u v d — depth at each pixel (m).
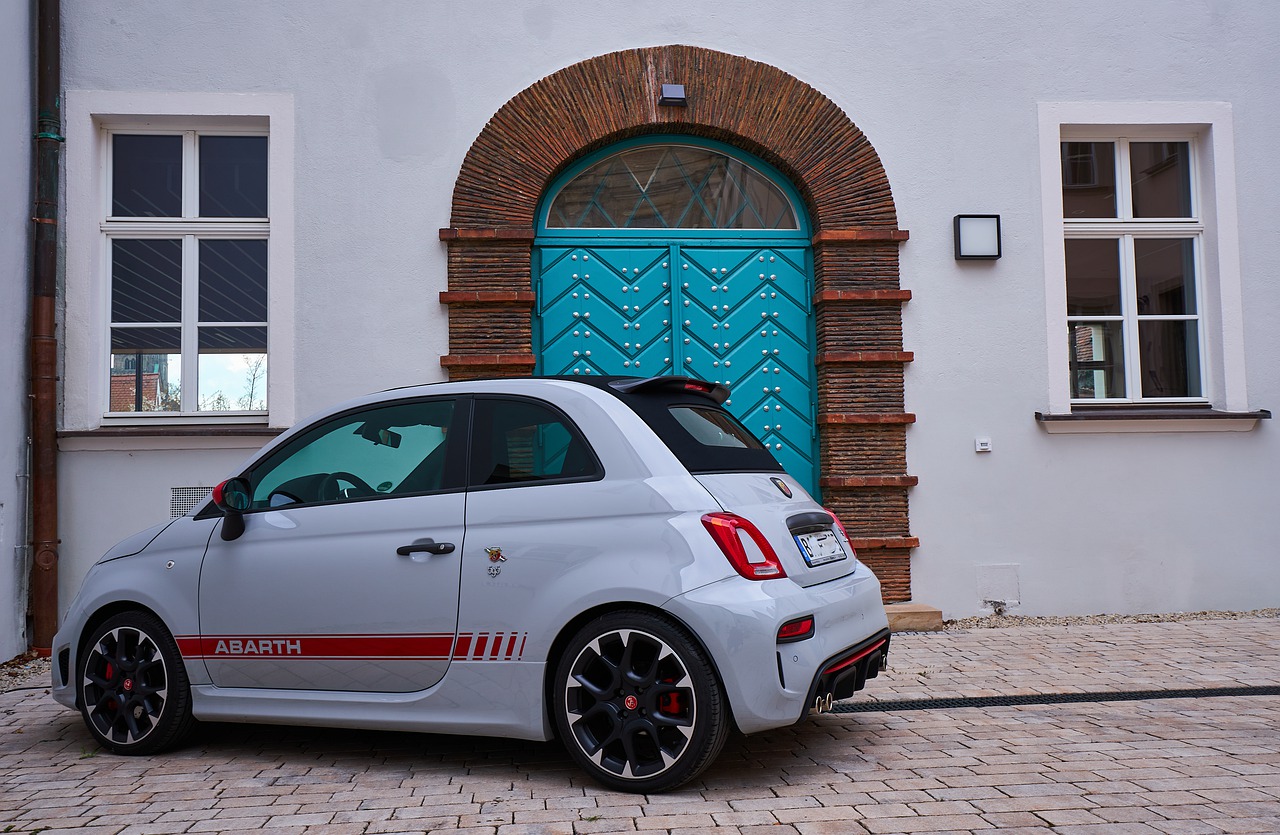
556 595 3.91
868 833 3.33
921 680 5.79
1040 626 7.46
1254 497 7.90
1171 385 8.18
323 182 7.70
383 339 7.63
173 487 7.47
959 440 7.82
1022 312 7.94
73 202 7.60
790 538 4.02
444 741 4.75
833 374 7.80
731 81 7.97
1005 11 8.10
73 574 7.39
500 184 7.77
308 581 4.32
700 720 3.68
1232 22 8.16
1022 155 8.03
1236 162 8.12
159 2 7.73
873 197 7.94
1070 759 4.20
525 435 4.21
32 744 4.79
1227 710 5.01
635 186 8.17
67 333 7.54
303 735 4.91
